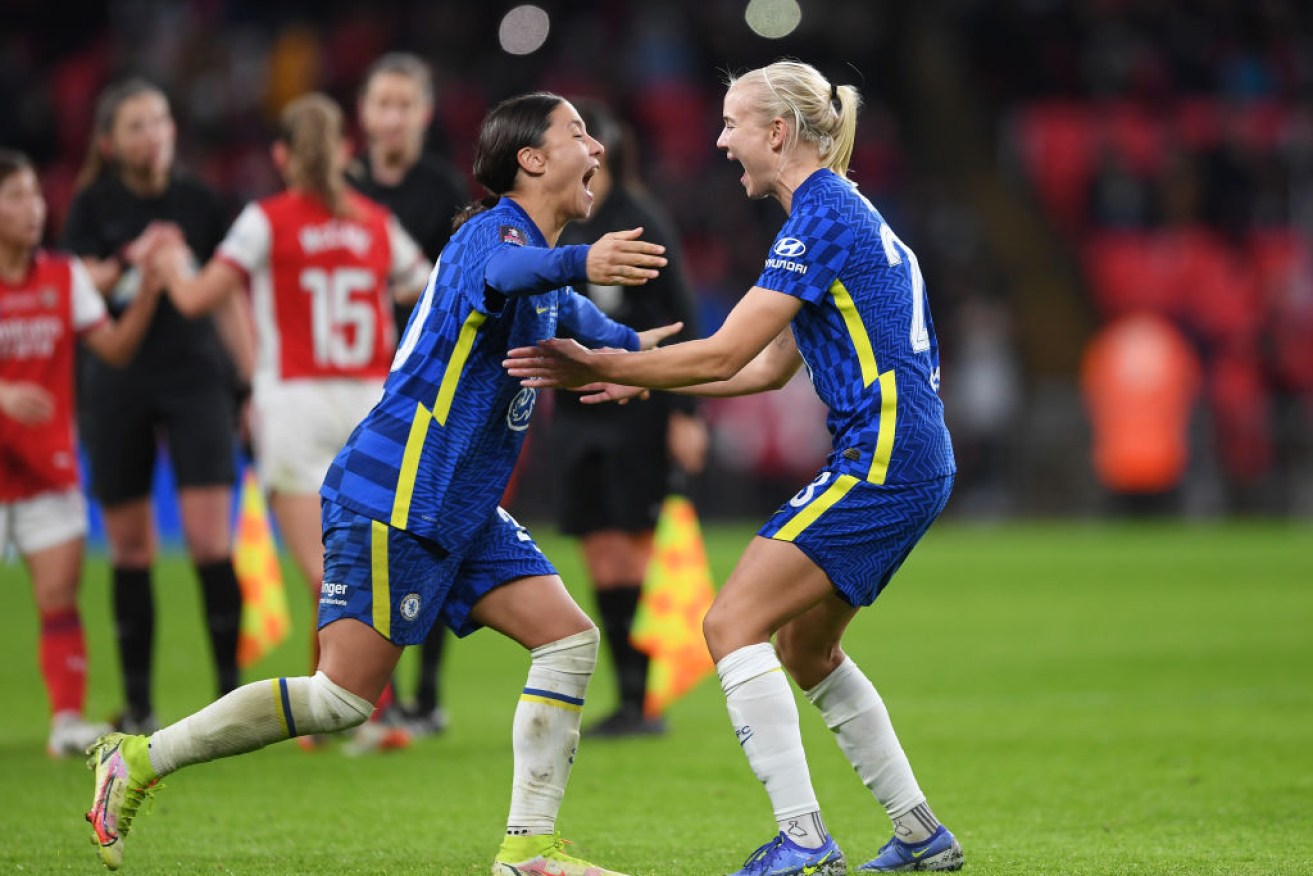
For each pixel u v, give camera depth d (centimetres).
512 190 1484
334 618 1434
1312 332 7581
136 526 2436
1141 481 6869
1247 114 8638
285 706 1436
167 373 2414
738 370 1461
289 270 2317
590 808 1938
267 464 2341
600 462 2530
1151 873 1544
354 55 8244
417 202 2572
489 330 1436
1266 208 8231
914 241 7625
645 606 2650
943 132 8850
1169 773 2130
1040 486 6988
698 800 1988
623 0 8669
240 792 2017
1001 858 1628
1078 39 8862
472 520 1459
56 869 1577
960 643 3575
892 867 1575
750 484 6725
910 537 1494
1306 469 7038
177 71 8119
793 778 1458
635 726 2514
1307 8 8900
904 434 1473
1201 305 7981
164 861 1622
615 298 2533
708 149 8138
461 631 1509
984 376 7025
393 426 1430
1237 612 4016
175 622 3912
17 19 8350
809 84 1524
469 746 2381
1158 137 8519
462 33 8419
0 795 1988
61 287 2319
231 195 7488
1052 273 8338
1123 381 6844
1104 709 2697
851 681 1571
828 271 1466
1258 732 2445
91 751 1493
